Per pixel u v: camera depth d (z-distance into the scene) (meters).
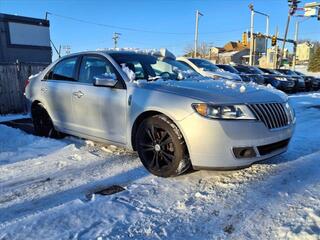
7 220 2.96
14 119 8.12
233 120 3.48
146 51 5.32
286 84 16.89
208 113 3.48
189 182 3.79
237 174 4.02
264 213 3.04
